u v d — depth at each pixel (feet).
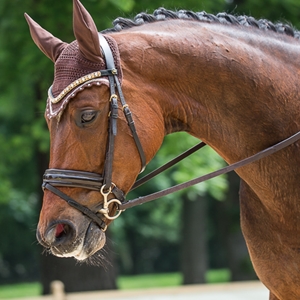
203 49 18.12
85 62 16.78
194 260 90.99
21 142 59.88
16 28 50.52
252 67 18.31
